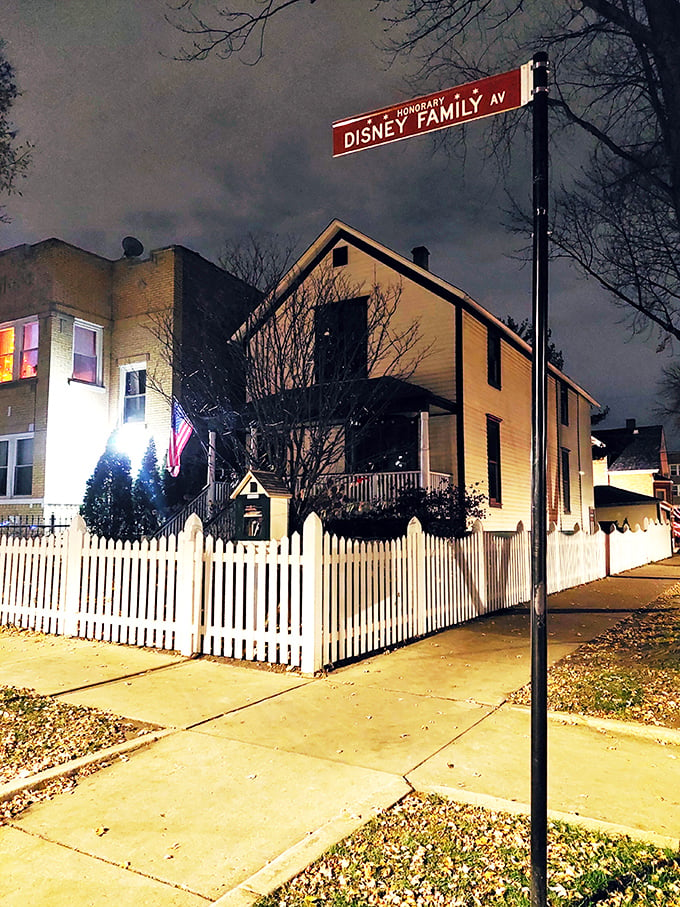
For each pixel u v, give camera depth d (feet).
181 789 15.34
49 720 20.07
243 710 21.27
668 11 24.03
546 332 10.07
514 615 40.86
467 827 13.30
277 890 11.18
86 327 71.36
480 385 67.26
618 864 11.89
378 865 11.92
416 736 18.90
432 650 30.30
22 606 34.35
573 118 28.40
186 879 11.68
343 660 27.66
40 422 67.77
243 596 28.25
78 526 32.78
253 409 50.85
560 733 19.29
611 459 162.30
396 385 55.36
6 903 10.96
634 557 76.89
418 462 62.23
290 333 52.31
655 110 26.35
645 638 32.60
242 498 30.83
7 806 14.49
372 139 13.12
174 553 29.53
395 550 31.91
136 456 69.82
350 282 66.33
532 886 9.73
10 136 48.93
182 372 61.21
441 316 62.90
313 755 17.46
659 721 19.95
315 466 46.62
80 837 13.14
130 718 20.35
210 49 28.37
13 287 71.10
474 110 11.94
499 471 71.56
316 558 26.25
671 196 26.35
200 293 71.72
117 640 30.89
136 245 73.72
